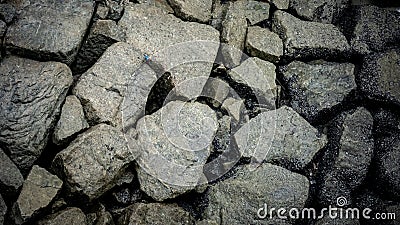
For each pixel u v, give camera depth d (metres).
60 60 2.10
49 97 2.00
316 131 2.31
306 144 2.27
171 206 2.10
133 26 2.24
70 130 2.01
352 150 2.28
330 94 2.36
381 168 2.27
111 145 2.02
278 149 2.25
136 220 2.02
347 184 2.27
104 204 2.10
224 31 2.33
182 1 2.33
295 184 2.20
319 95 2.36
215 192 2.18
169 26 2.28
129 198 2.11
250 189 2.16
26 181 1.91
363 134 2.31
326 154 2.32
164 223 2.04
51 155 2.06
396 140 2.32
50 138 2.03
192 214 2.17
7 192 1.90
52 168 2.01
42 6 2.14
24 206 1.87
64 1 2.18
